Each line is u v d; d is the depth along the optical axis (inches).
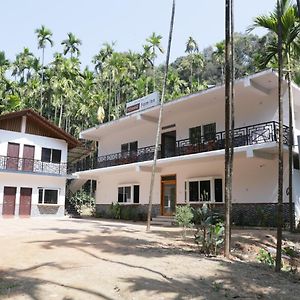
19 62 1808.6
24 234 467.5
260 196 637.9
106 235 469.7
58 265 272.5
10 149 969.5
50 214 1011.3
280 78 357.4
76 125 1734.7
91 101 1571.1
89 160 1178.0
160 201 839.1
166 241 431.2
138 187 926.4
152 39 1911.9
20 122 997.8
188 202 763.4
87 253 327.6
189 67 2192.4
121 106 1759.4
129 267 271.4
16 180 968.3
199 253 351.9
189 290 221.9
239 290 231.1
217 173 716.7
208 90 655.8
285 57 542.9
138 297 203.9
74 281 226.5
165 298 204.2
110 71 1705.2
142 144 937.5
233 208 675.4
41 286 213.5
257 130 625.0
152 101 836.6
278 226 303.9
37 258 299.6
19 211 964.0
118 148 1026.1
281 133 324.5
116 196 996.6
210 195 716.7
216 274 264.4
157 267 275.7
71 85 1568.7
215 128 734.5
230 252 371.9
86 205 1451.8
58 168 1035.9
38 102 1732.3
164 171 842.8
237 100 699.4
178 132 816.3
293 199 596.1
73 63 1669.5
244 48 1530.5
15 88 1669.5
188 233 522.6
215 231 353.4
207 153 655.1
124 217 920.9
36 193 995.3
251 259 359.6
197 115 776.9
